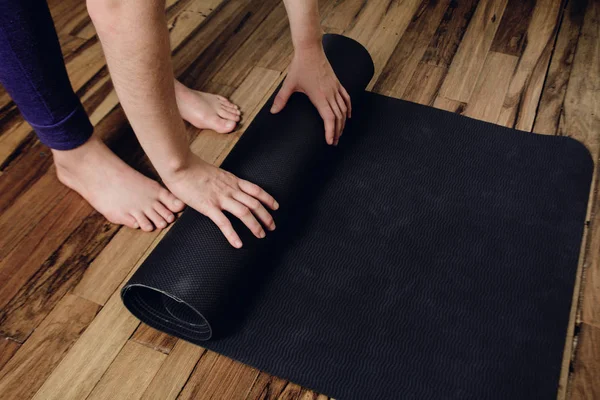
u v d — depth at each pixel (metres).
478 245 1.06
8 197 1.22
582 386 0.89
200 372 0.93
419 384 0.88
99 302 1.04
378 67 1.50
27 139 1.35
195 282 0.89
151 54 0.72
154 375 0.93
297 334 0.95
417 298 0.99
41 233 1.15
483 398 0.86
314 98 1.16
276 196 1.02
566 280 1.01
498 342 0.93
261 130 1.13
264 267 1.04
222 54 1.57
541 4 1.68
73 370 0.95
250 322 0.97
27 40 0.91
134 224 1.15
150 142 0.85
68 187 1.24
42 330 1.00
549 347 0.92
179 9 1.75
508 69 1.47
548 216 1.11
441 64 1.50
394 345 0.93
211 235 0.94
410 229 1.09
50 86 0.99
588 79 1.42
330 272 1.03
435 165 1.21
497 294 0.99
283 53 1.57
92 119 1.40
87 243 1.13
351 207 1.14
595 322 0.97
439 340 0.93
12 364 0.95
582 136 1.28
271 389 0.91
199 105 1.33
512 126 1.32
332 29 1.64
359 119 1.32
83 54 1.60
